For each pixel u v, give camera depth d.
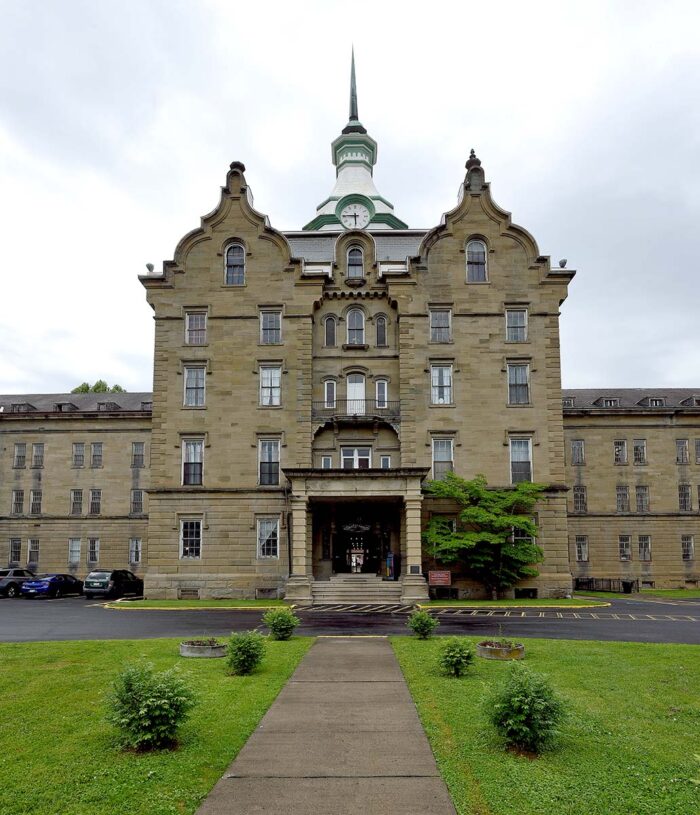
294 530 35.97
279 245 41.81
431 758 9.68
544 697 10.13
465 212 41.97
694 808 8.16
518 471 39.75
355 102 66.94
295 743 10.33
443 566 38.72
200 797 8.34
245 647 15.21
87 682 14.55
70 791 8.56
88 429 60.44
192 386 40.84
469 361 40.62
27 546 59.19
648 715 11.98
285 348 40.94
